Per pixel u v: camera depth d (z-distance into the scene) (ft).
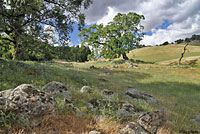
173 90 52.90
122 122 13.47
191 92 53.01
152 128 11.59
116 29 150.41
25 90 10.23
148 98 32.09
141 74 83.71
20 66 31.53
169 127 14.67
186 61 153.07
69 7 43.45
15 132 8.07
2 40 42.04
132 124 10.92
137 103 25.14
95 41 155.84
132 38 151.12
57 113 10.97
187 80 74.69
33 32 39.73
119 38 149.18
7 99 9.24
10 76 21.91
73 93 20.35
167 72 97.09
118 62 136.77
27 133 8.31
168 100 37.81
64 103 13.05
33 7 38.99
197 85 64.90
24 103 9.39
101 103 17.47
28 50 39.40
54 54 42.91
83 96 20.15
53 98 11.45
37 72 30.83
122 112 15.84
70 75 39.37
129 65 114.52
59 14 42.01
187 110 29.73
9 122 8.55
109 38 158.81
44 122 9.70
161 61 183.32
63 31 43.39
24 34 37.83
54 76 31.96
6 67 26.91
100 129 10.79
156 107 26.22
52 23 42.22
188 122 20.58
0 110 8.67
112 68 104.53
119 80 57.62
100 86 36.76
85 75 49.16
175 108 29.96
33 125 9.11
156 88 52.60
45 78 27.14
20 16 37.37
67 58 48.52
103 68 102.22
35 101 9.85
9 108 8.89
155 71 98.99
